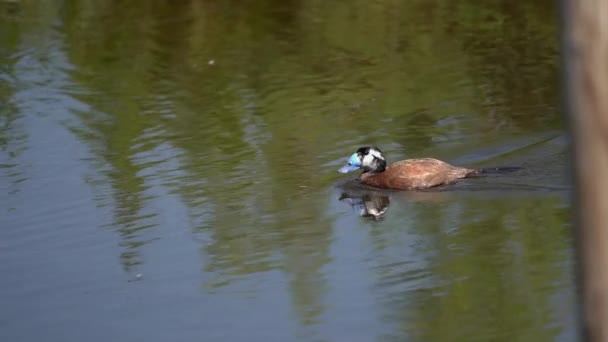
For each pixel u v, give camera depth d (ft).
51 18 96.32
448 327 33.27
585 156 10.11
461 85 70.69
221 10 96.43
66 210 49.78
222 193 51.21
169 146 60.18
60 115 68.08
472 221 44.91
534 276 37.45
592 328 10.28
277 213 47.62
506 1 93.76
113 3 100.73
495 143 57.62
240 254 42.65
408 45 82.38
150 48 85.66
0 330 36.63
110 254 43.73
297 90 71.67
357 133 61.26
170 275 40.88
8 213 49.75
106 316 37.24
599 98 9.98
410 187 50.88
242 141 60.44
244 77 75.82
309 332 34.17
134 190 52.34
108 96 72.43
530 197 47.57
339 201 49.52
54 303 38.86
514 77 71.87
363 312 35.45
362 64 77.56
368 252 41.81
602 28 9.89
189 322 35.86
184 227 46.50
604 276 10.09
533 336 32.04
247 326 35.09
